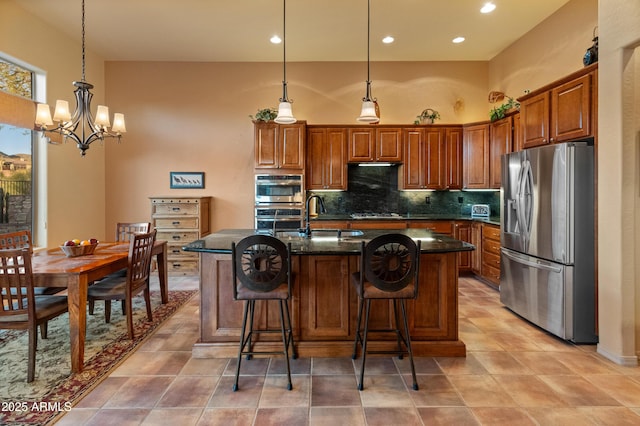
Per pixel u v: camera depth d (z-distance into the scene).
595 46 2.88
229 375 2.39
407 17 4.21
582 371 2.43
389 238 2.21
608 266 2.61
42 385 2.25
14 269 2.29
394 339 2.68
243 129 5.62
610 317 2.60
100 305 3.90
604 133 2.62
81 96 3.21
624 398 2.10
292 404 2.05
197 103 5.61
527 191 3.28
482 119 5.67
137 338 3.00
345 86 5.62
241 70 5.60
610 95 2.55
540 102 3.39
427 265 2.68
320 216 5.50
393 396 2.14
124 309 3.62
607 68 2.57
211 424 1.87
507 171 3.63
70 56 4.75
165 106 5.60
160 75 5.58
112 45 5.00
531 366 2.51
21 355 2.68
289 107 3.22
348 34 4.64
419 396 2.14
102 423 1.87
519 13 4.17
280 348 2.64
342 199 5.70
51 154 4.46
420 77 5.63
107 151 5.59
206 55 5.35
